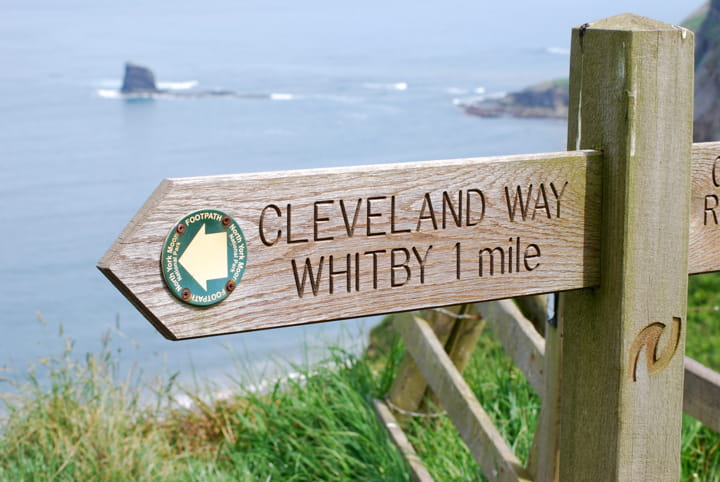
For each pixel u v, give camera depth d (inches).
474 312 152.2
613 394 74.7
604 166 73.0
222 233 59.2
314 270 62.9
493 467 120.4
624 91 70.9
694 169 78.1
